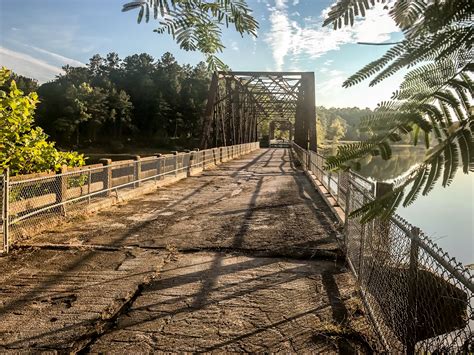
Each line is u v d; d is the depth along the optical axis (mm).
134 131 85938
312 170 17156
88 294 4488
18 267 5422
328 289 4621
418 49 610
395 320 3033
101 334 3594
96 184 10242
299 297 4395
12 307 4148
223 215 9117
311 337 3510
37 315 3961
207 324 3770
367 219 643
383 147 607
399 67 618
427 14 611
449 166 530
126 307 4152
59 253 6082
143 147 81375
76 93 78688
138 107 88688
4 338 3508
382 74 633
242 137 44406
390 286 3191
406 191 571
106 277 5047
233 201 11180
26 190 7195
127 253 6121
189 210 9820
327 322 3773
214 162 25359
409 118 588
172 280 4949
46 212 7816
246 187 14500
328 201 10148
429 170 554
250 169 22734
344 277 5031
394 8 634
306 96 24656
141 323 3795
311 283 4816
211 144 27484
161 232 7477
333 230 7426
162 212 9562
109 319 3887
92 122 81500
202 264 5594
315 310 4055
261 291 4574
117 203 10797
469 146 527
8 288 4664
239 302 4266
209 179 17469
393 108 608
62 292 4547
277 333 3588
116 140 84250
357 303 4152
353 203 5070
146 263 5629
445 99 572
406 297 2711
